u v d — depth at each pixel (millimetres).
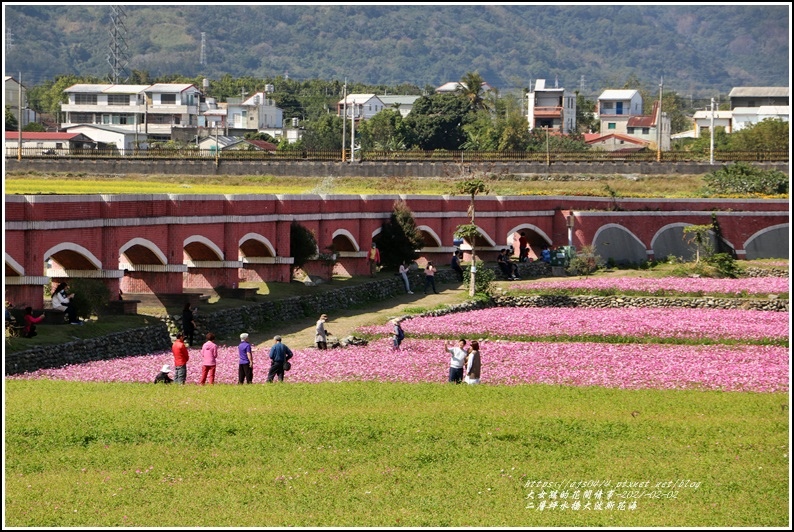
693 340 114188
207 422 69688
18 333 94312
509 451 67000
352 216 151500
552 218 185375
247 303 120562
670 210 193875
